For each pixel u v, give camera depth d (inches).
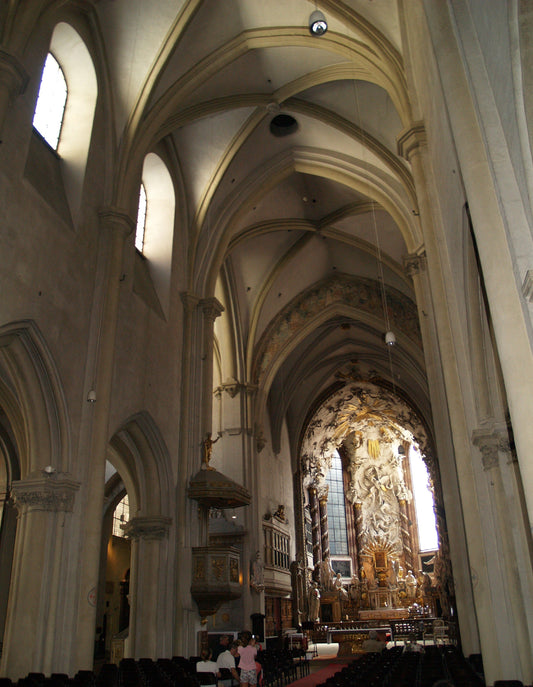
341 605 1478.8
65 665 402.3
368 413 1515.7
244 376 943.7
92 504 444.5
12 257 395.5
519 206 235.0
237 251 906.7
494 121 254.1
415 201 642.2
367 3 512.7
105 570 801.6
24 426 463.5
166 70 554.9
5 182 392.5
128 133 547.8
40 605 402.6
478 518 414.6
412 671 402.3
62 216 463.8
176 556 582.9
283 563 1116.5
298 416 1337.4
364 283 1025.5
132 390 541.6
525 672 360.2
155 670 406.0
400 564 1603.1
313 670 781.9
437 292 453.4
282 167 757.3
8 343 411.5
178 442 625.9
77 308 472.1
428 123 438.0
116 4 520.4
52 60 505.7
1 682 304.5
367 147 677.9
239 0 543.2
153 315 604.7
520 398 227.9
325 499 1557.6
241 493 620.7
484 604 394.6
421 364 1050.7
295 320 1035.9
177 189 695.1
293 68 633.6
